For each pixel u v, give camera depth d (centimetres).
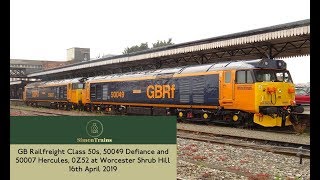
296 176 819
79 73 4381
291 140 1370
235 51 2331
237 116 1856
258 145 1247
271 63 1800
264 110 1719
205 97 2002
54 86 4191
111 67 3531
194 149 1184
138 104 2606
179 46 2320
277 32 1692
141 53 2703
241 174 834
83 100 3472
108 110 3080
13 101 5516
